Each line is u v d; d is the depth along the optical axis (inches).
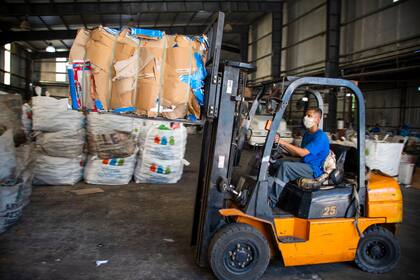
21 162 166.4
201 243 112.2
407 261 132.6
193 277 112.0
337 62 504.7
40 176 218.8
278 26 673.0
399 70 402.6
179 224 161.9
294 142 238.4
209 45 113.5
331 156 124.6
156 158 237.8
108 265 118.2
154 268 117.3
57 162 219.5
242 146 130.5
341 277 117.9
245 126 129.7
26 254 124.0
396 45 418.6
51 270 113.0
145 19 696.4
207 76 107.2
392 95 614.9
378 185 122.5
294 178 123.2
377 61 442.0
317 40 570.6
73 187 220.1
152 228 155.3
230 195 119.0
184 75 99.6
